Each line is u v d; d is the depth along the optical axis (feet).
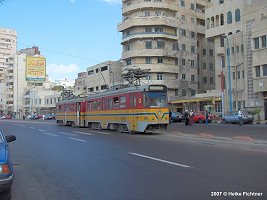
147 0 267.59
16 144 65.67
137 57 263.08
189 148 53.78
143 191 26.71
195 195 25.04
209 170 34.40
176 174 32.81
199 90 281.33
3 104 479.82
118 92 96.58
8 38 559.38
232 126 126.21
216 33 208.64
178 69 264.93
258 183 28.43
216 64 205.05
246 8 180.75
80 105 129.39
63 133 95.25
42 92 415.23
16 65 458.09
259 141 62.59
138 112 86.22
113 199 24.75
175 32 269.85
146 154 47.44
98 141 68.49
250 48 175.32
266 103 167.02
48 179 32.78
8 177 23.45
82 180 31.65
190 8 279.49
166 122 86.22
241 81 183.21
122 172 34.73
